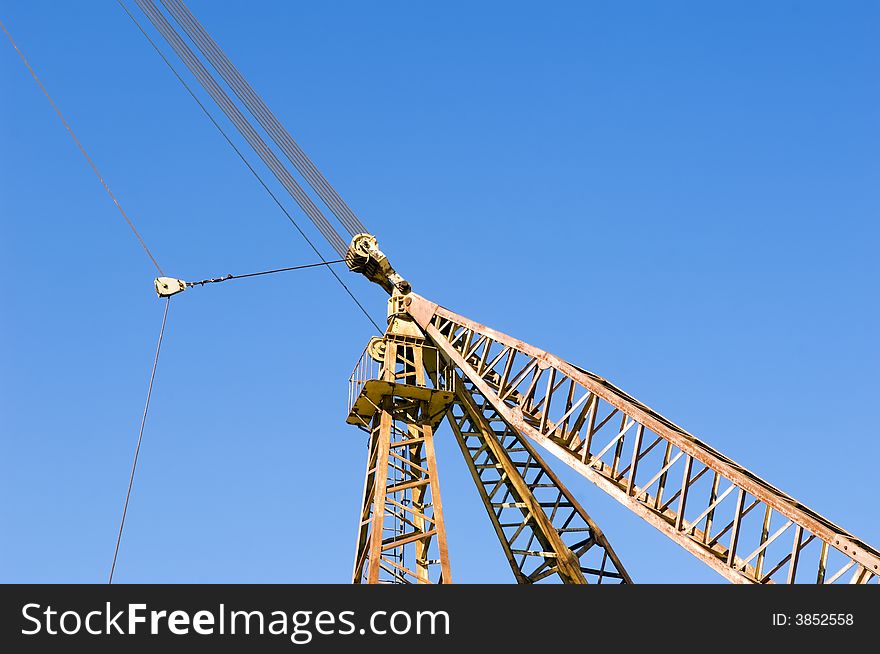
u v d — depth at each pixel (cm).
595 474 3369
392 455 3872
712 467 3123
